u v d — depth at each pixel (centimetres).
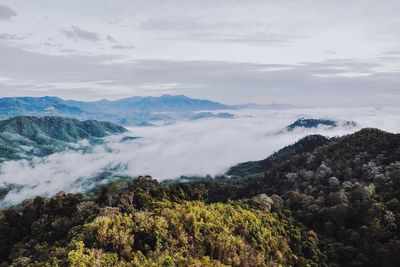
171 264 5731
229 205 9112
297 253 8719
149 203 8519
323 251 9131
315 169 15812
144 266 5697
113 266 5675
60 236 7944
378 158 14200
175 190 9975
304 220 10750
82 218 8275
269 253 7938
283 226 9525
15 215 9525
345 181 13075
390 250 8644
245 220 8400
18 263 6706
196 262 6047
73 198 9738
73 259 5550
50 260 6075
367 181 12925
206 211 7888
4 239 8681
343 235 9819
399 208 10150
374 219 9631
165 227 6781
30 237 8356
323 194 12669
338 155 15938
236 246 7231
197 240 6869
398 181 11675
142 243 6444
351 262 8812
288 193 13100
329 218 10550
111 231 6347
